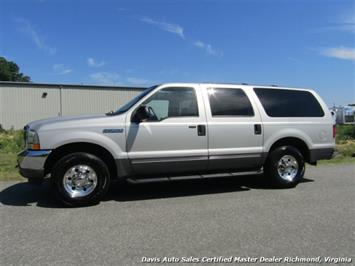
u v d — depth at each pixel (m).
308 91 8.00
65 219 5.41
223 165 7.04
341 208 5.95
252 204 6.25
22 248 4.27
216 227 4.98
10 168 9.71
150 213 5.71
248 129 7.17
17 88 40.38
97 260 3.91
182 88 6.82
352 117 30.05
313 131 7.81
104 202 6.43
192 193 7.13
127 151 6.35
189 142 6.71
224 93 7.14
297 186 7.77
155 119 6.54
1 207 6.11
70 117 6.49
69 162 6.05
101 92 43.47
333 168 10.34
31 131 6.21
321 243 4.37
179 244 4.36
